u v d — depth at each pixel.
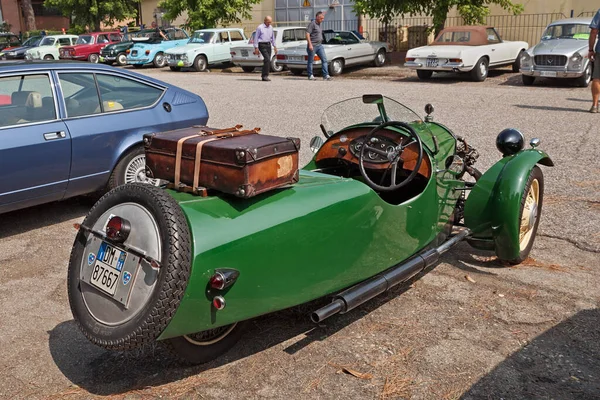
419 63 16.16
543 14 21.70
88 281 3.01
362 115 4.61
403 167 4.36
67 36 30.28
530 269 4.61
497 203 4.40
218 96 14.23
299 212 3.19
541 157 4.69
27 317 4.05
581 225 5.41
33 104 5.42
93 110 5.86
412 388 3.14
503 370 3.29
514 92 13.62
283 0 29.31
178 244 2.74
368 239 3.62
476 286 4.34
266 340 3.64
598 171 6.99
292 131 9.66
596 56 10.34
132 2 38.78
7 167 5.15
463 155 5.22
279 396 3.10
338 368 3.34
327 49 18.38
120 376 3.32
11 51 29.19
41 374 3.36
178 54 21.88
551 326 3.74
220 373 3.31
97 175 5.86
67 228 5.80
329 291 3.45
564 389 3.11
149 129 6.20
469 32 16.55
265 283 3.06
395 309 4.02
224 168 3.05
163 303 2.70
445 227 4.70
